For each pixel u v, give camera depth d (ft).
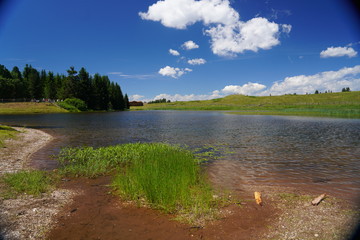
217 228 16.97
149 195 21.08
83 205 20.68
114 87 425.69
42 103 278.46
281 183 27.17
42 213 18.44
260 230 16.60
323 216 18.49
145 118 162.81
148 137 67.26
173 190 20.77
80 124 110.73
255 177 29.48
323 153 44.29
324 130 82.99
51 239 15.02
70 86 318.24
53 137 66.18
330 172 31.58
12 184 23.97
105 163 35.19
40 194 22.44
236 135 70.85
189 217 18.58
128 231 16.40
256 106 388.78
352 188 25.22
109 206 20.61
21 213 18.07
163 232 16.37
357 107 255.29
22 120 131.44
